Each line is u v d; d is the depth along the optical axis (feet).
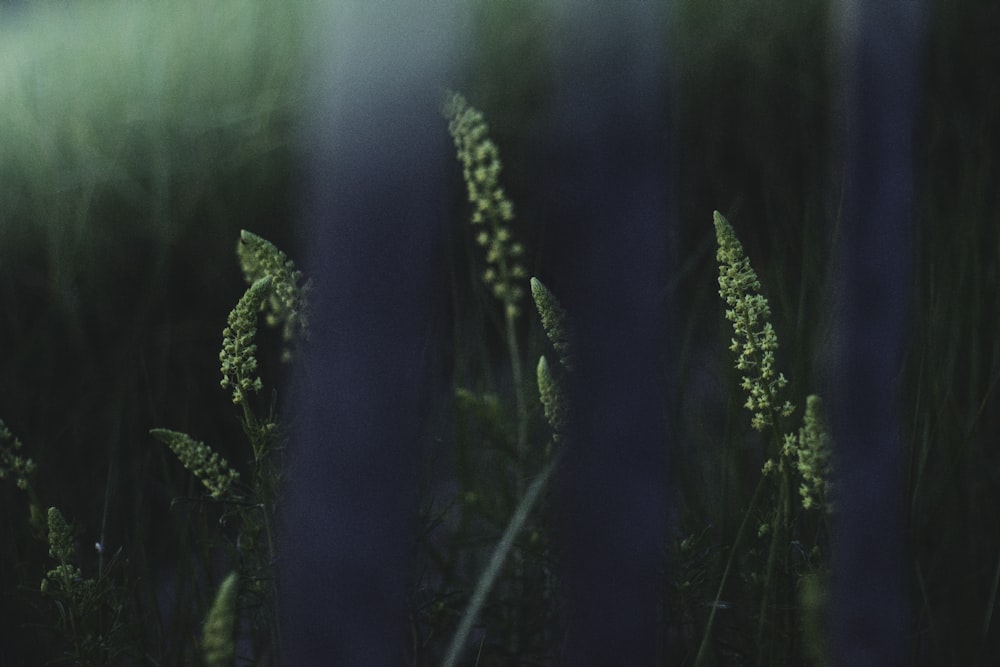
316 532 3.04
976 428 4.11
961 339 4.37
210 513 4.31
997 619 3.84
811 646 3.37
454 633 3.87
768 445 3.91
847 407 3.22
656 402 3.06
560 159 3.04
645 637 3.08
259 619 3.76
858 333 3.20
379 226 3.01
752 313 3.46
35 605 3.96
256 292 3.43
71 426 4.70
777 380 3.48
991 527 4.00
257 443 3.48
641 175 3.04
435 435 4.08
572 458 3.07
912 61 3.17
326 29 3.01
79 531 3.90
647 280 3.05
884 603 3.23
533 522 3.82
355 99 3.00
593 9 3.01
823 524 3.59
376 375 3.02
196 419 4.74
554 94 3.04
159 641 4.03
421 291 3.02
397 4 2.98
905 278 3.19
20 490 4.42
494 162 3.92
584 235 3.04
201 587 4.11
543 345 4.14
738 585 3.82
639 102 3.02
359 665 3.05
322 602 3.04
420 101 3.00
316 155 3.04
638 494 3.06
